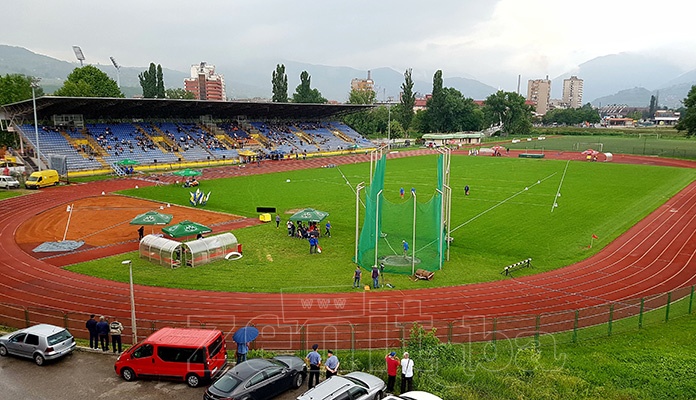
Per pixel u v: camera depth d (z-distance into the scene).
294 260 40.66
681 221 53.69
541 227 51.34
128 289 33.62
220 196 69.94
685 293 32.94
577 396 18.98
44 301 31.44
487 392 19.44
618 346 25.02
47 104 86.00
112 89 137.38
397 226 51.44
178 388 21.12
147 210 59.84
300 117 150.00
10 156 88.75
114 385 21.28
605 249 43.62
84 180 82.44
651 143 160.88
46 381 21.52
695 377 21.30
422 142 168.75
